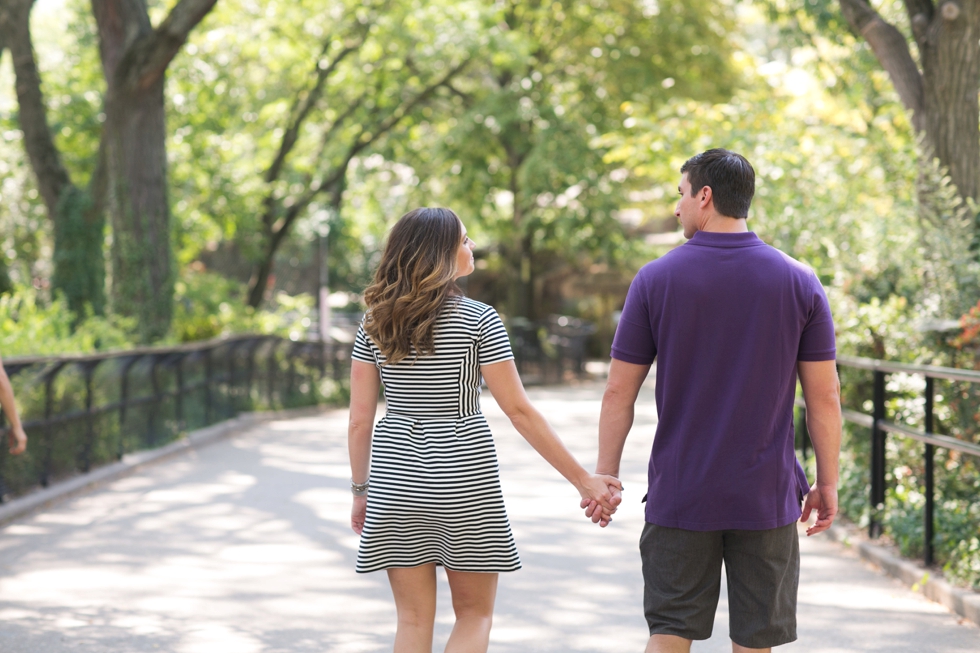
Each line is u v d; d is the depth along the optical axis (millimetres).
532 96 38031
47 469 13109
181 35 23219
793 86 21828
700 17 37906
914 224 13891
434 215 5148
